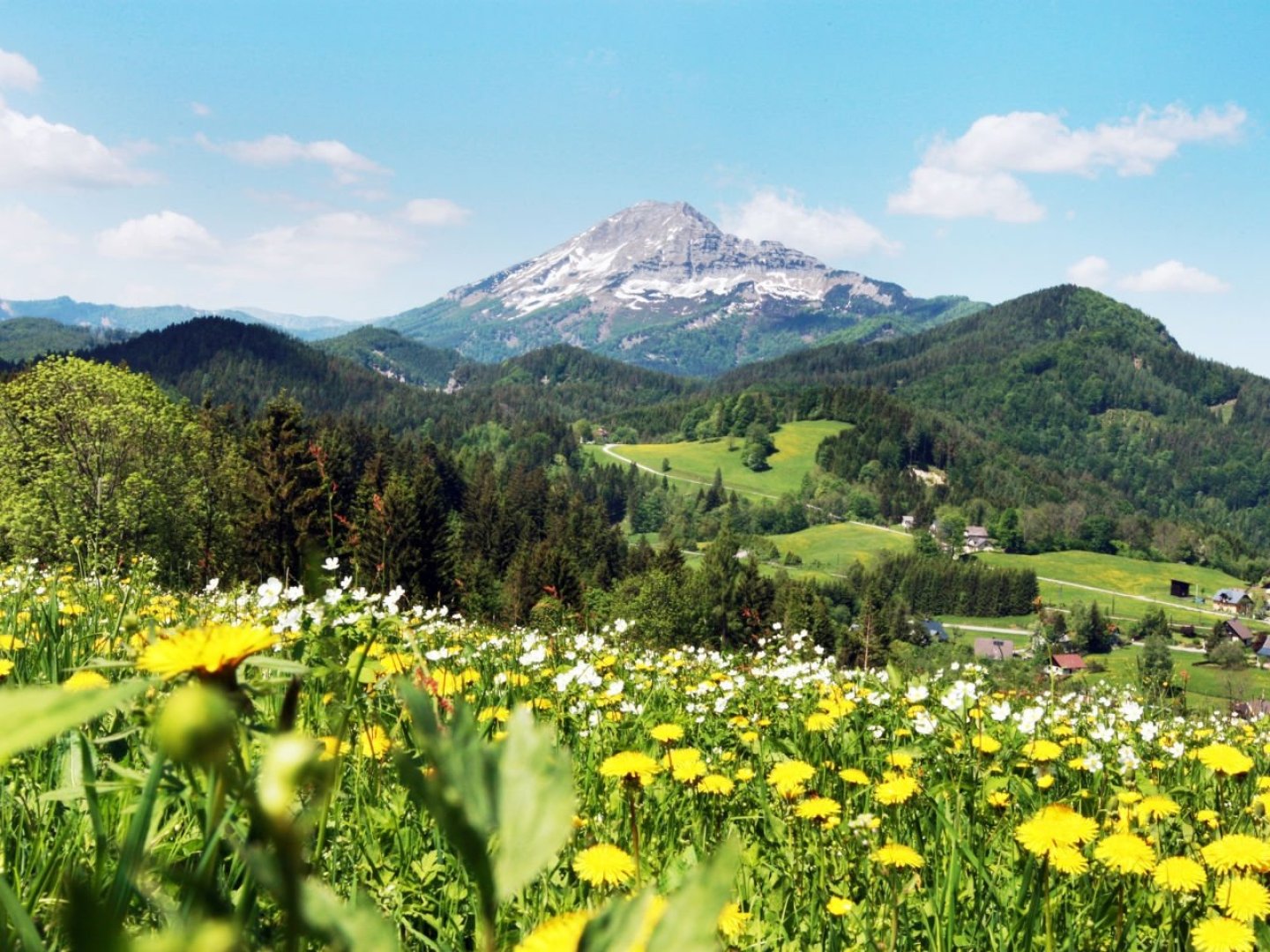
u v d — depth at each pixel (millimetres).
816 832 3562
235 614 6535
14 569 8773
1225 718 10406
